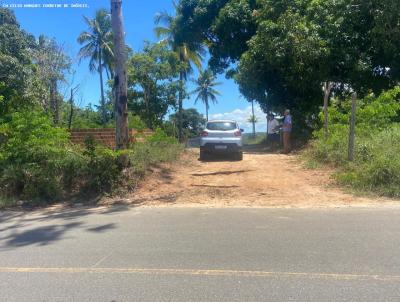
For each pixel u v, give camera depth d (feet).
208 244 20.76
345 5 70.49
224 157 56.34
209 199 32.96
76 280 16.51
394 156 36.11
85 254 19.80
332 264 17.56
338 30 70.95
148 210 29.86
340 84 76.95
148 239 21.98
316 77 71.87
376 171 33.68
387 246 19.86
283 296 14.55
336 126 50.96
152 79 110.93
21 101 53.21
